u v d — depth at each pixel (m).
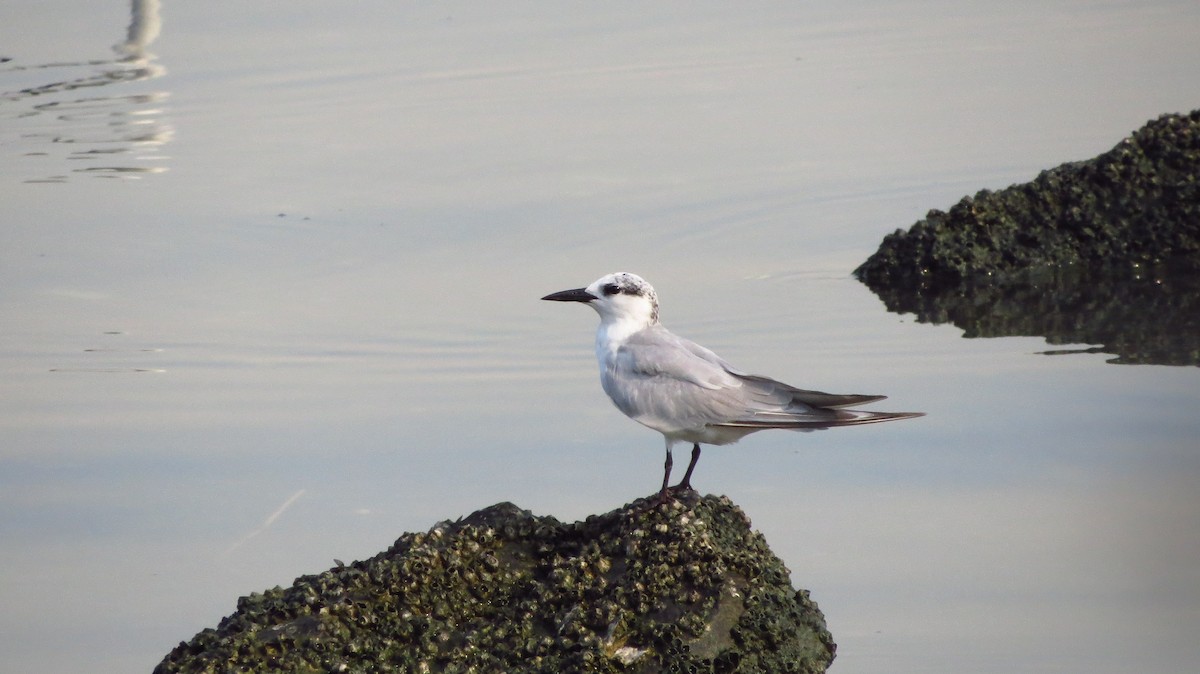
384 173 19.33
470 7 26.05
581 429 12.60
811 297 15.73
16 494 11.66
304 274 16.38
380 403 13.17
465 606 9.14
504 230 17.48
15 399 13.30
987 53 23.16
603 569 9.10
